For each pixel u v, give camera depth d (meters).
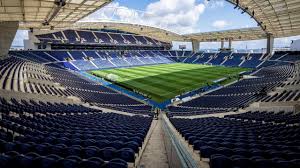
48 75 34.03
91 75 50.81
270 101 19.94
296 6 28.91
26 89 19.94
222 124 12.30
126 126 11.28
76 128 9.69
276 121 12.72
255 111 18.67
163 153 8.01
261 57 69.25
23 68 30.75
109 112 20.08
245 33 68.12
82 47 71.25
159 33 80.06
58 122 10.79
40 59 55.00
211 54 83.56
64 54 62.78
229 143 7.05
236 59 73.75
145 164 6.86
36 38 61.53
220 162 5.11
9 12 26.56
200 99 30.86
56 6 25.75
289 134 9.12
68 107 17.77
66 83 32.09
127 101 29.92
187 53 90.50
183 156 4.73
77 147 6.01
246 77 46.44
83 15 33.66
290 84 25.50
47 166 4.62
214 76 50.03
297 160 5.05
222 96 30.66
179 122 14.24
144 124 13.20
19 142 6.35
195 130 10.39
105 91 34.41
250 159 5.04
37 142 6.82
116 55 73.38
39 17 32.09
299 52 63.50
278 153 5.79
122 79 45.91
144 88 38.38
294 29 47.50
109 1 26.56
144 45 85.50
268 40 68.44
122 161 5.00
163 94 34.84
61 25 45.06
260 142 7.54
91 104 23.14
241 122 13.31
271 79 35.69
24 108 12.97
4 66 26.97
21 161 4.62
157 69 61.78
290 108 17.19
